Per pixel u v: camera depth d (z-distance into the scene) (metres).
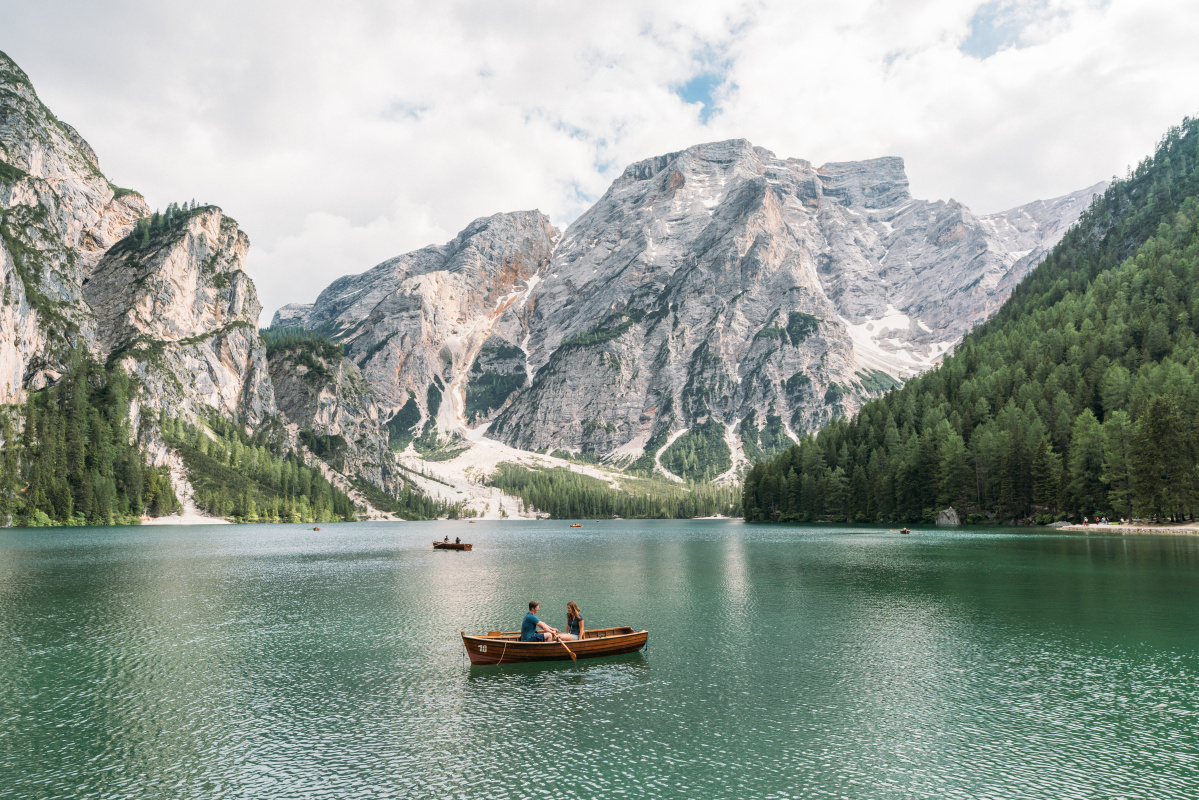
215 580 83.94
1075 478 147.62
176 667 41.16
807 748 27.80
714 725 30.56
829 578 79.56
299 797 23.84
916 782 24.55
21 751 28.22
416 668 40.72
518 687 36.53
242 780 25.28
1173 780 24.44
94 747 28.58
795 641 46.72
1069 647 43.97
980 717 31.19
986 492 172.12
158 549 134.25
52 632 51.41
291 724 31.19
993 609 57.31
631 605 62.50
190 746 28.62
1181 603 58.53
